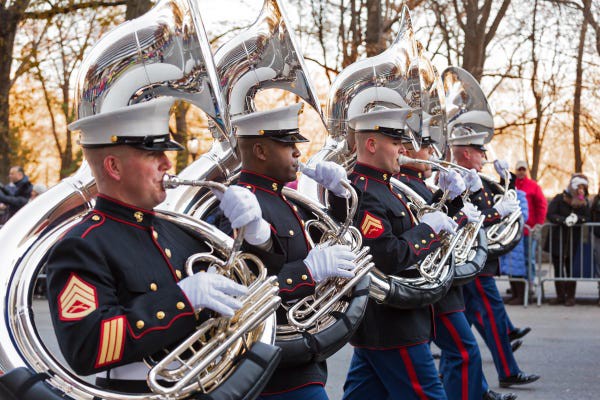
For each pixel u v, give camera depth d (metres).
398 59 4.34
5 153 17.52
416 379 4.11
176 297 2.40
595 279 10.89
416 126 4.39
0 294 2.51
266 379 2.48
